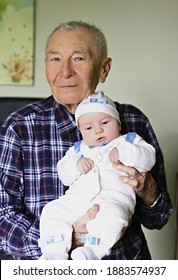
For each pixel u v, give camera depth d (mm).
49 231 1165
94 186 1177
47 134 1314
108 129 1216
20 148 1303
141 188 1202
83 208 1166
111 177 1189
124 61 2285
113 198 1166
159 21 2254
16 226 1243
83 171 1191
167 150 2344
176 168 2354
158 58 2277
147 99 2309
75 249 1125
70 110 1329
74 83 1283
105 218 1122
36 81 2303
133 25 2260
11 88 2311
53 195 1284
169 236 2391
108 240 1111
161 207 1313
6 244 1257
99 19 2258
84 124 1222
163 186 1418
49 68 1295
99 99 1229
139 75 2291
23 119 1322
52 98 1391
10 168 1298
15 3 2229
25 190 1306
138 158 1176
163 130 2332
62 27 1290
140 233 1355
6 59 2273
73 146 1271
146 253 1366
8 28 2250
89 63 1290
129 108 1406
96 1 2248
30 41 2258
